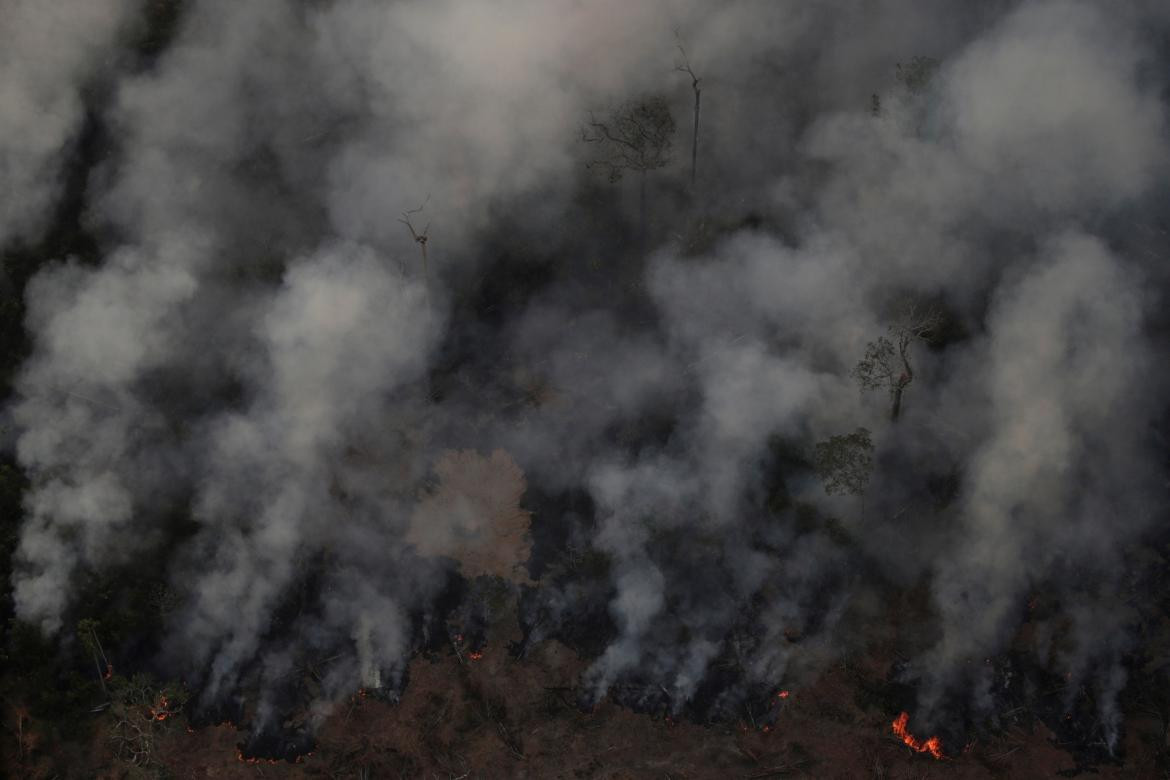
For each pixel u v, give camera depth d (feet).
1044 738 292.20
